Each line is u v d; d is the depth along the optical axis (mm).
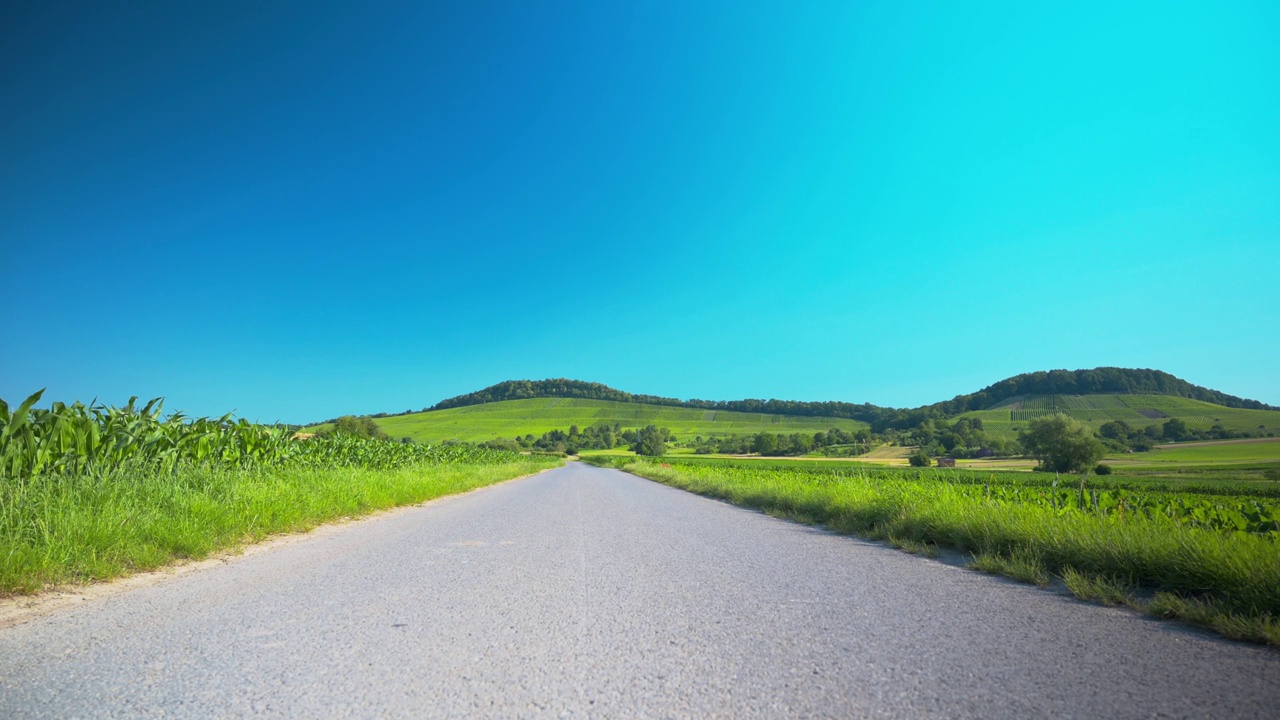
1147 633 3467
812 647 3189
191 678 2691
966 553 6539
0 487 5617
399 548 6621
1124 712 2354
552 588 4641
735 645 3223
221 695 2498
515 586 4703
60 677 2689
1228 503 8984
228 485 8227
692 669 2855
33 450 7012
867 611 3977
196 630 3438
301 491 9469
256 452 12750
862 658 3018
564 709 2395
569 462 87125
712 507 13148
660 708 2404
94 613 3801
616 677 2748
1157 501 8672
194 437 10188
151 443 8961
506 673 2789
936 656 3047
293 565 5547
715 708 2406
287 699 2469
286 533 7695
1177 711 2361
